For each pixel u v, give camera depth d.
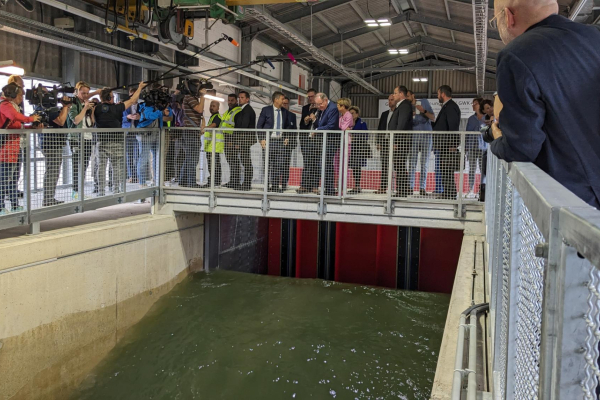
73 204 5.69
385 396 4.88
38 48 7.93
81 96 5.96
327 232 9.19
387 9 14.11
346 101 6.72
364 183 6.58
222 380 5.21
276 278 8.51
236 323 6.50
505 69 1.33
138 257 6.48
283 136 6.88
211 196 7.17
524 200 0.93
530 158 1.30
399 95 6.53
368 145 6.49
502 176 1.85
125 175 6.61
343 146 6.56
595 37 1.28
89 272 5.52
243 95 7.12
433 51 19.02
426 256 8.37
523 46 1.31
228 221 8.88
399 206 6.48
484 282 3.90
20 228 5.64
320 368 5.39
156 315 6.73
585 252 0.47
